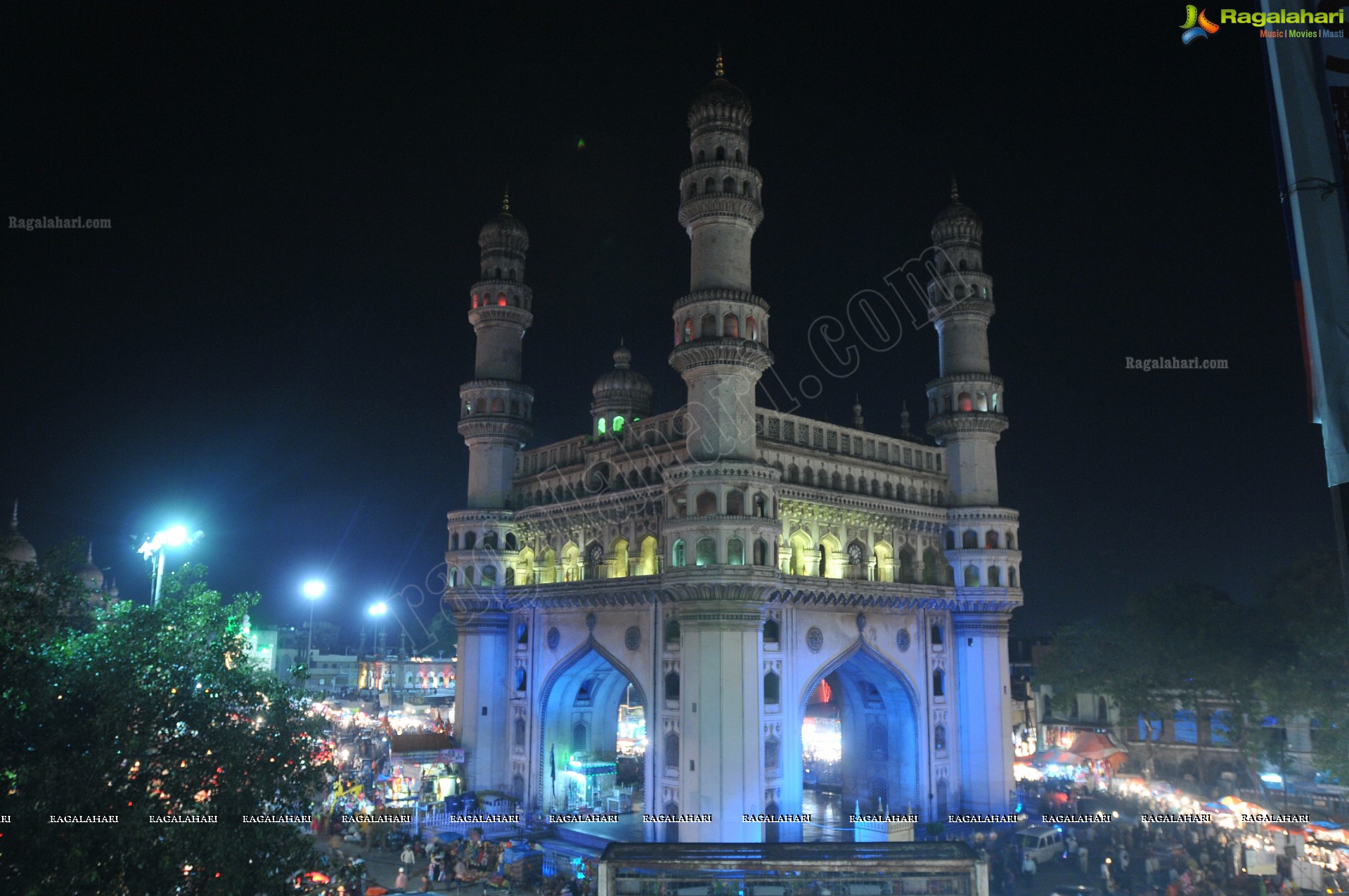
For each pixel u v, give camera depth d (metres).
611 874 23.70
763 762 38.03
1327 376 7.73
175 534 31.78
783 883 23.58
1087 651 58.41
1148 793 49.44
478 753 48.72
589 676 48.25
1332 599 41.31
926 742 46.22
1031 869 36.28
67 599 18.81
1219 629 49.25
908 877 23.45
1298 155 8.17
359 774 52.53
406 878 36.78
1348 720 40.25
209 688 19.33
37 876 14.50
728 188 41.19
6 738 16.00
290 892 18.12
